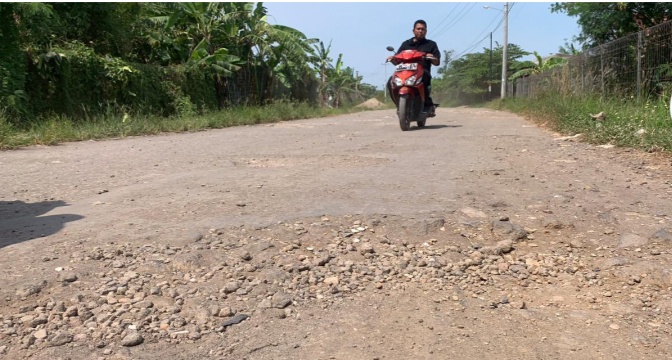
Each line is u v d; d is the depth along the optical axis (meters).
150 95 14.50
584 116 7.81
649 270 2.56
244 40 20.50
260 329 2.07
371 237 3.06
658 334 2.04
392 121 12.87
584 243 2.97
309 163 5.61
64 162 6.27
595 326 2.11
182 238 3.00
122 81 13.23
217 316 2.17
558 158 5.50
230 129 11.97
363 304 2.29
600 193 3.94
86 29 14.32
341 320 2.15
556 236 3.09
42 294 2.33
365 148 6.74
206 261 2.69
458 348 1.94
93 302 2.26
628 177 4.48
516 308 2.28
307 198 3.87
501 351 1.92
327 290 2.42
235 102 19.69
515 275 2.62
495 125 10.13
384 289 2.45
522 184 4.25
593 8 15.59
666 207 3.54
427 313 2.22
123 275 2.53
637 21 15.23
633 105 8.64
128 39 16.12
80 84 12.23
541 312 2.24
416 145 6.86
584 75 12.88
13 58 10.60
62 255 2.78
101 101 12.78
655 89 9.16
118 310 2.19
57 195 4.32
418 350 1.92
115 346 1.95
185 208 3.67
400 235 3.09
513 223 3.24
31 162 6.34
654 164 5.03
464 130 8.86
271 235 3.06
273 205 3.69
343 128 10.67
